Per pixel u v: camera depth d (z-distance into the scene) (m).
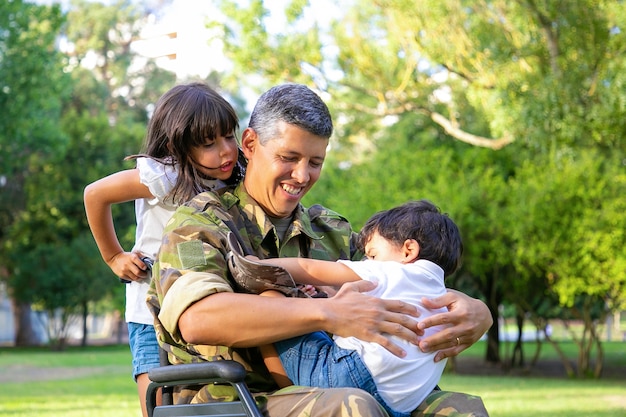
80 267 28.39
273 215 2.93
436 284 2.69
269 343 2.55
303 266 2.71
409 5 13.76
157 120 3.21
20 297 28.83
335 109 16.34
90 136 30.16
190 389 2.67
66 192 29.75
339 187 19.30
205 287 2.51
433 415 2.63
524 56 13.67
